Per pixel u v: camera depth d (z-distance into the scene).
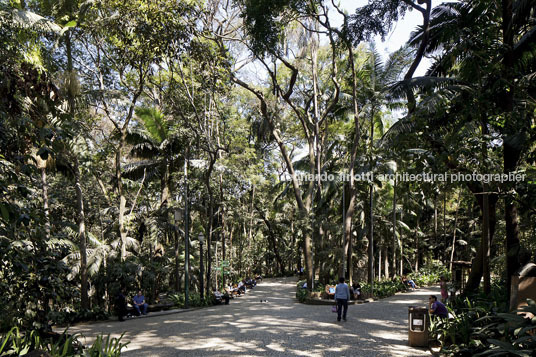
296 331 11.88
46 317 7.31
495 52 9.88
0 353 5.24
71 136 5.92
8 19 8.02
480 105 9.42
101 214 26.14
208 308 22.73
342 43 20.19
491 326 8.16
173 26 16.34
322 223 27.05
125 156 27.59
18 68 5.84
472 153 9.50
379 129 27.88
